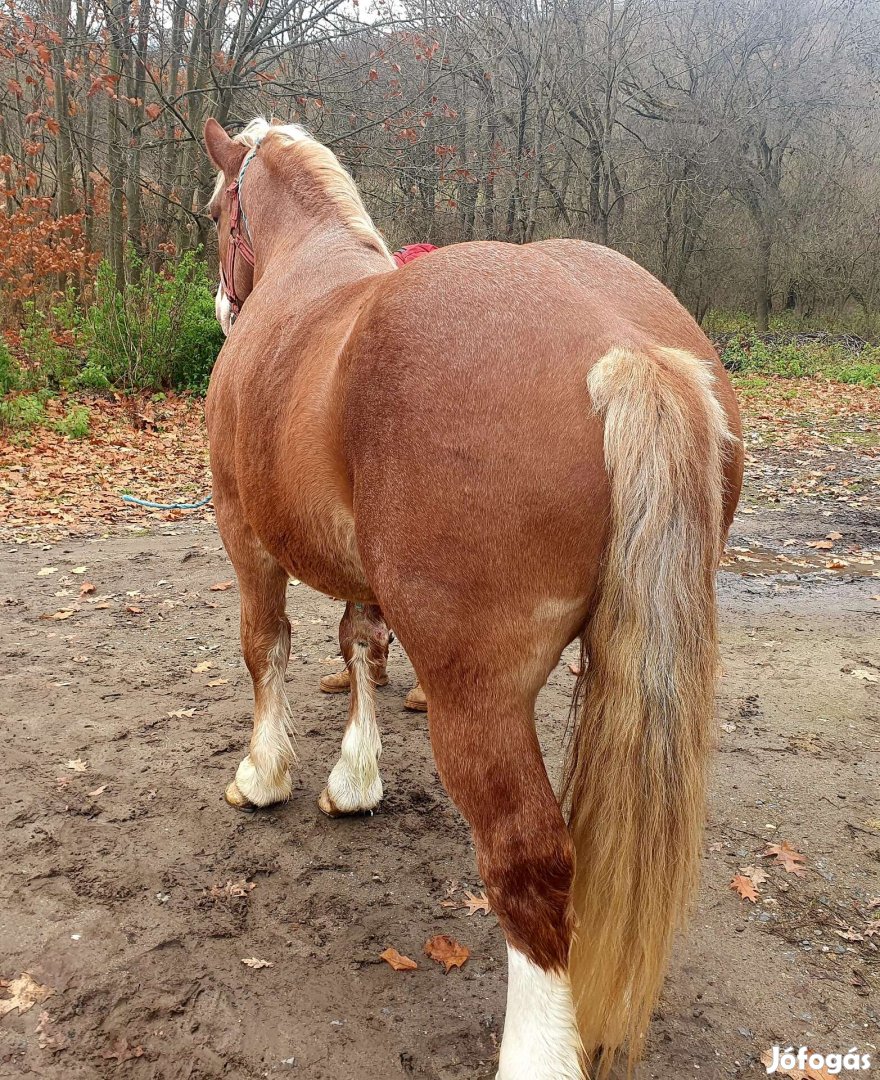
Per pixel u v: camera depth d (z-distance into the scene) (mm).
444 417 1684
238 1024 2244
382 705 4215
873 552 6789
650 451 1542
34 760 3594
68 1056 2143
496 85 21547
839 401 15219
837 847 3004
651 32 23797
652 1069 2100
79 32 15656
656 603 1550
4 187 14352
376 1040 2199
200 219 16797
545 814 1659
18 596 5785
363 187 18656
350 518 2074
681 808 1596
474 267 1818
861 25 23984
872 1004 2311
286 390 2285
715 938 2561
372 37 16641
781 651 4793
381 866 2936
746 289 25656
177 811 3238
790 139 24891
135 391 12680
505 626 1670
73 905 2691
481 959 2500
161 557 6723
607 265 2023
